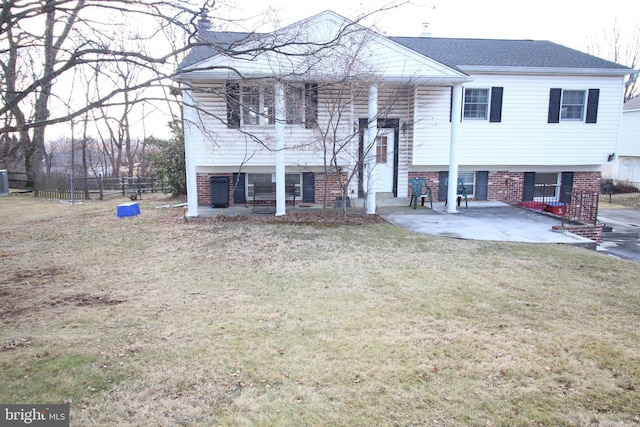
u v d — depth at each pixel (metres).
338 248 8.73
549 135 14.55
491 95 14.14
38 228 11.24
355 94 12.94
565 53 15.68
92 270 7.40
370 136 11.96
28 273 7.24
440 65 11.96
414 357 4.24
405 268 7.38
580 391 3.71
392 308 5.55
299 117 11.57
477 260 7.93
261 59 10.79
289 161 13.27
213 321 5.13
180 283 6.66
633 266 7.81
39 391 3.59
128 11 5.73
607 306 5.73
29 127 5.31
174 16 6.44
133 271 7.34
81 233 10.44
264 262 7.79
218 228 10.65
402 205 13.85
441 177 14.94
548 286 6.52
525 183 15.25
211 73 10.84
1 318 5.20
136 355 4.24
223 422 3.24
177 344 4.49
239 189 14.27
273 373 3.93
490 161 14.48
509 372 3.98
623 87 14.54
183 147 17.70
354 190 14.79
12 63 7.77
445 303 5.74
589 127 14.65
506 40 17.52
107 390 3.63
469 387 3.73
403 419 3.29
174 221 11.66
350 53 10.40
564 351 4.41
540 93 14.32
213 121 12.78
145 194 21.67
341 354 4.29
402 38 17.25
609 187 25.31
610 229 13.21
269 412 3.36
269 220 11.55
